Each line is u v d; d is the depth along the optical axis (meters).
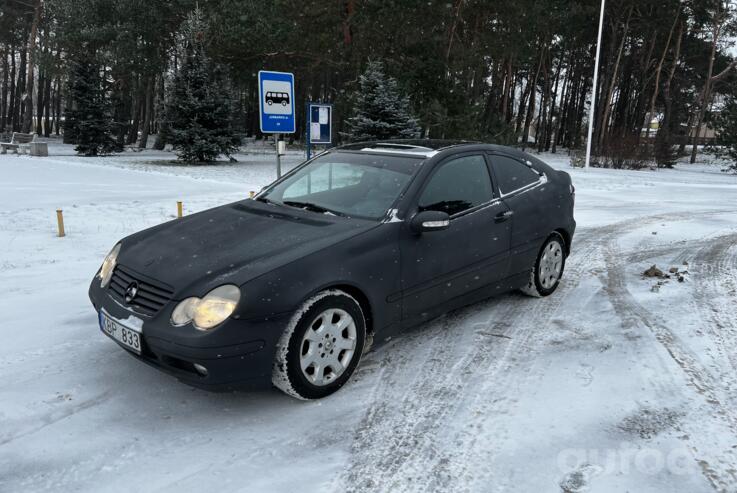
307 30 25.39
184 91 25.28
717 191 18.02
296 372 3.26
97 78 28.95
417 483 2.67
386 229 3.81
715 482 2.68
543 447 2.96
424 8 24.44
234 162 26.39
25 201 10.98
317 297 3.33
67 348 4.10
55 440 2.97
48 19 41.81
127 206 10.80
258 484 2.64
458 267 4.31
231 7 24.89
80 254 7.01
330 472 2.75
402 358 4.07
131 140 42.84
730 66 45.03
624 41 45.88
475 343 4.36
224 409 3.33
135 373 3.74
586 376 3.80
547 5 34.03
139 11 31.02
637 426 3.17
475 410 3.35
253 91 43.09
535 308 5.19
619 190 17.36
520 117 55.34
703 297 5.55
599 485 2.65
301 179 4.71
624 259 7.23
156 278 3.35
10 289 5.52
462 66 28.28
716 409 3.36
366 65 25.42
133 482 2.64
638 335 4.53
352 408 3.36
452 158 4.51
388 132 22.39
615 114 56.41
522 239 4.95
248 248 3.52
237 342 3.05
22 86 56.66
